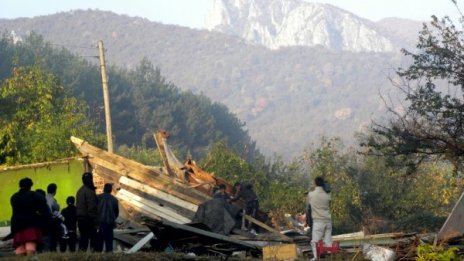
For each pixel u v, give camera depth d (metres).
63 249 21.77
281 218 35.16
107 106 51.31
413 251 19.25
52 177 33.69
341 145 66.06
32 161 44.97
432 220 34.38
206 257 18.91
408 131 32.59
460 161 33.00
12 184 33.72
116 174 31.25
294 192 49.72
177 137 143.25
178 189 30.09
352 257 19.75
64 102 51.25
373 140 33.62
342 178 59.06
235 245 21.94
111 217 20.73
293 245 19.84
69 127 48.22
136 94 145.25
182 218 29.62
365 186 57.00
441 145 32.34
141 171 30.81
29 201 18.12
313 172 62.72
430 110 32.31
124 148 93.00
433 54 33.25
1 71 129.12
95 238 20.75
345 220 52.31
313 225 20.52
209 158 56.00
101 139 54.78
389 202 55.31
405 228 34.12
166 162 32.56
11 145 44.81
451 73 33.09
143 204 30.27
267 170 69.19
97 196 20.97
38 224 18.16
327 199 20.61
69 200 21.67
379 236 22.11
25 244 18.00
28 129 47.81
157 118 142.25
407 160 35.00
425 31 33.62
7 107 49.00
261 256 21.80
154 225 20.97
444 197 55.66
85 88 139.25
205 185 30.78
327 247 20.30
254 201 30.14
